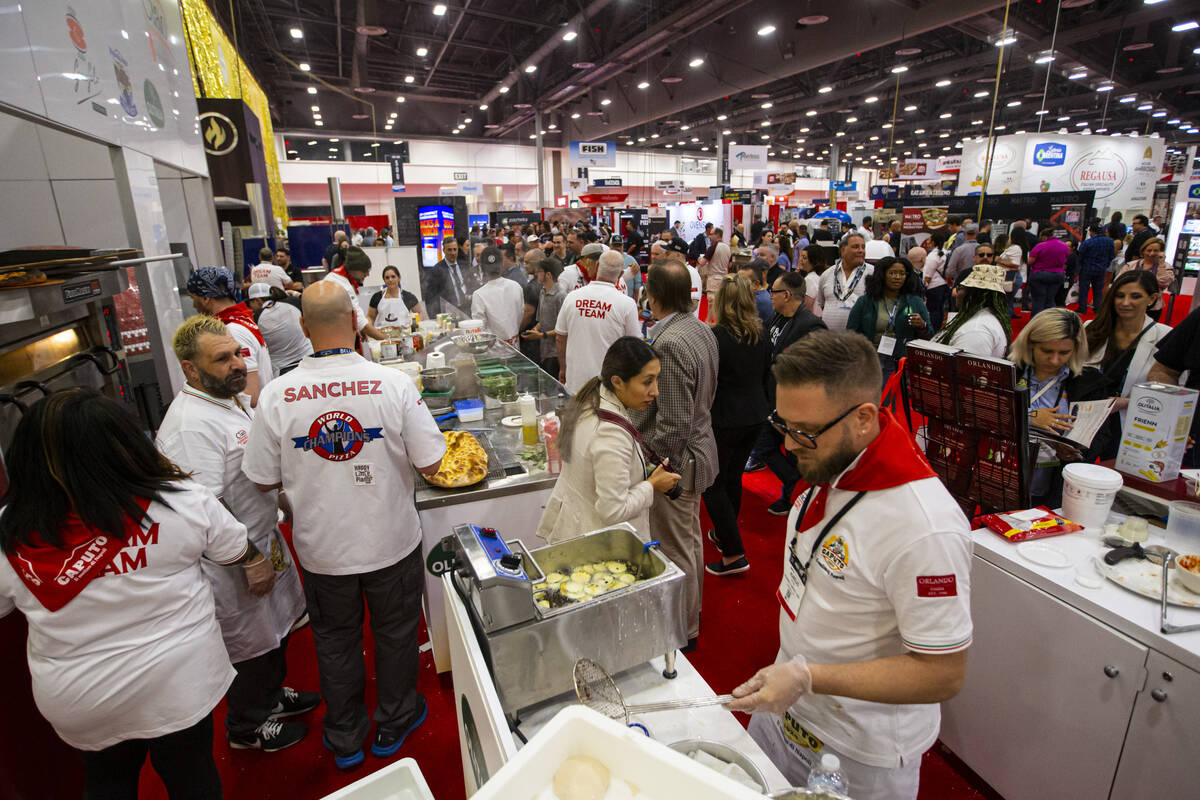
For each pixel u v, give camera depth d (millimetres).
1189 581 1429
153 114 4066
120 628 1285
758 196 20031
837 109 19922
